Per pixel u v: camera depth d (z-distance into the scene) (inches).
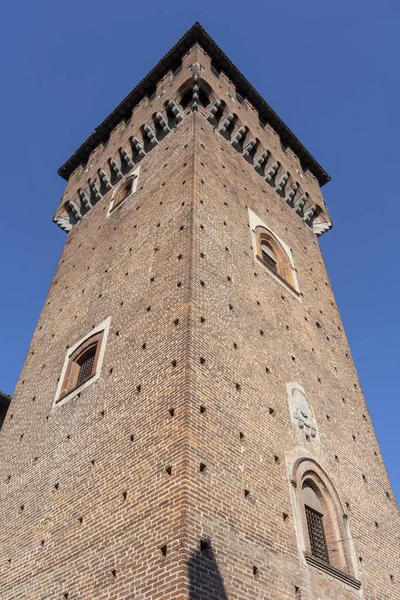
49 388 724.7
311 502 569.3
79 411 618.5
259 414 560.7
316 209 1145.4
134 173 993.5
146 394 527.2
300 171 1199.6
